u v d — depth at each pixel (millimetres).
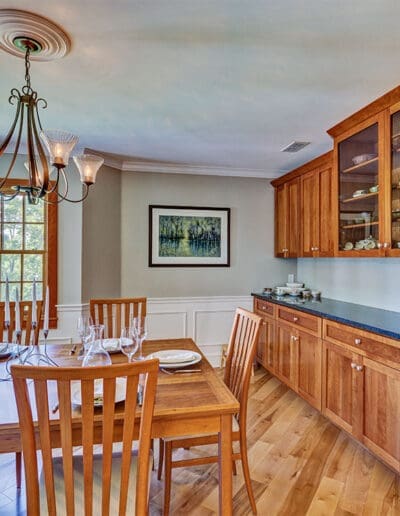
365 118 2514
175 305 4117
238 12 1496
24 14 1504
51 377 1029
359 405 2330
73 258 3529
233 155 3684
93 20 1544
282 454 2367
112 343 2246
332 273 3730
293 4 1449
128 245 3988
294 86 2170
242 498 1935
